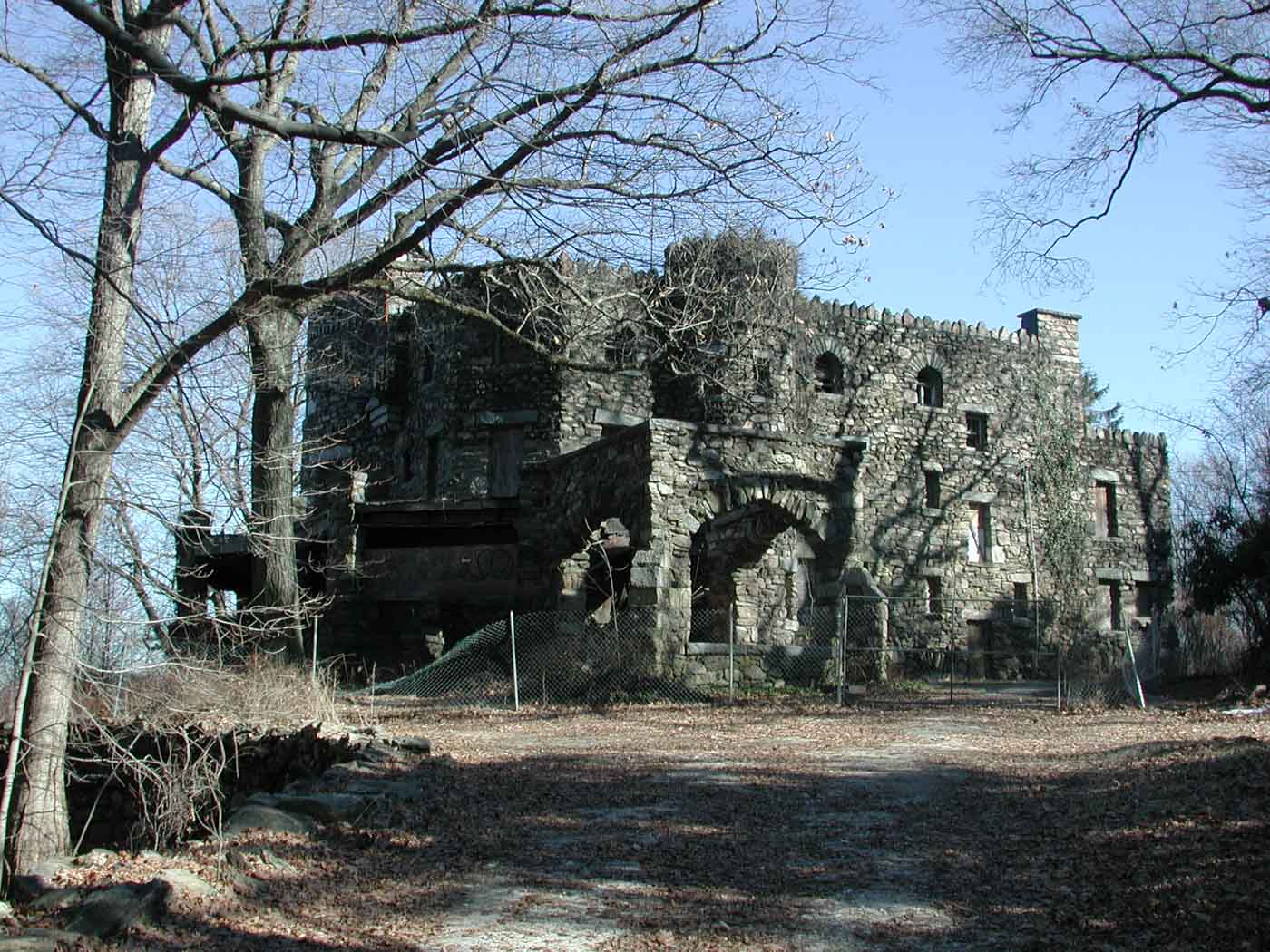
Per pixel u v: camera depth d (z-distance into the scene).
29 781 9.54
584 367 12.85
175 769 10.15
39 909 6.59
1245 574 22.64
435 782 10.13
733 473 20.14
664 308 13.13
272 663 14.65
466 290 13.95
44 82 9.94
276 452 16.75
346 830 8.32
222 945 6.02
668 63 10.19
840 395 30.05
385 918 6.51
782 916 6.58
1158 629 26.22
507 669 21.05
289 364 16.92
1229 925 6.07
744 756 12.23
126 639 11.07
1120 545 34.69
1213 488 40.56
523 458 26.86
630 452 20.38
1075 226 16.00
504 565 24.58
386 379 30.14
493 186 9.76
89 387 9.96
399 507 24.34
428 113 10.03
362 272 9.88
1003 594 31.97
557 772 11.00
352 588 23.98
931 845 8.16
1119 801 9.30
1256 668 21.19
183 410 10.28
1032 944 6.05
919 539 30.75
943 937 6.19
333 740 11.29
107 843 11.13
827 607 20.75
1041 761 11.88
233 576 25.17
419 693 20.20
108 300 10.07
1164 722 15.57
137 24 9.93
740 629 25.78
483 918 6.53
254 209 14.48
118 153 10.29
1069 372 34.72
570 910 6.68
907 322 31.64
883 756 12.30
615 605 23.62
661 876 7.38
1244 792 8.88
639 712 17.03
